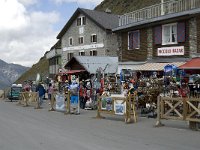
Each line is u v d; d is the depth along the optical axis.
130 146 10.44
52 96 24.08
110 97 17.59
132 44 30.73
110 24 45.91
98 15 47.78
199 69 22.22
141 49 29.66
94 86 27.20
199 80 19.52
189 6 25.28
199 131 13.44
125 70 28.73
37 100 26.39
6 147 10.55
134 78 25.38
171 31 26.77
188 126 14.70
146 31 29.08
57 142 11.23
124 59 31.64
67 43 51.97
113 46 45.16
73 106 21.39
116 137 12.12
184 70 22.53
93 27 46.97
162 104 14.73
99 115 18.62
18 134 13.00
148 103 19.23
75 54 50.25
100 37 45.72
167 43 27.02
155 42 28.06
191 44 25.03
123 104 16.67
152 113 18.53
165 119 15.91
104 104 18.11
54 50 56.56
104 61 38.03
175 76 22.25
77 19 49.94
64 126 15.22
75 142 11.19
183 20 25.55
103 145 10.62
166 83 21.34
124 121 17.03
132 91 19.53
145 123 16.08
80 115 20.33
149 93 19.17
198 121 13.47
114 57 39.16
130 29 30.47
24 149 10.20
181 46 25.84
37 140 11.66
